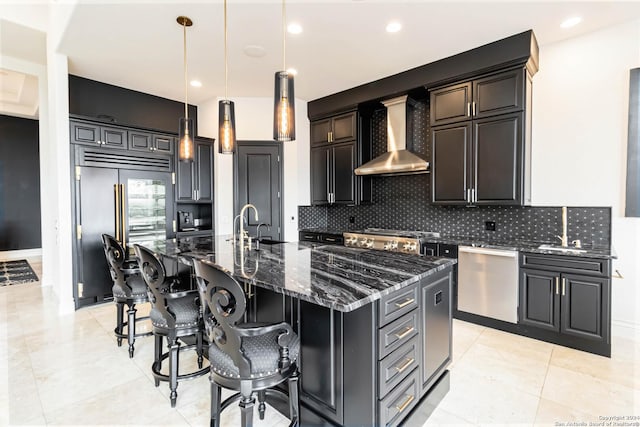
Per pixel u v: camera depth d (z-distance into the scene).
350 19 2.79
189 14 2.71
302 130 5.17
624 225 2.95
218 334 1.45
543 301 2.90
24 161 7.38
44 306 3.90
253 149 5.00
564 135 3.22
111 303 4.04
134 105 4.62
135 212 4.18
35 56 4.54
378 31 2.99
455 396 2.12
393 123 4.25
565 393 2.14
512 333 3.11
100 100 4.30
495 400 2.07
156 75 4.07
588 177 3.11
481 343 2.90
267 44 3.24
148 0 2.51
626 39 2.90
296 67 3.81
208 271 1.42
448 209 4.07
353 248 2.75
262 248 2.75
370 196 4.84
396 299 1.61
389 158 4.19
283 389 1.91
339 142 4.83
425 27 2.93
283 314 1.86
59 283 3.75
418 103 4.30
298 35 3.07
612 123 2.98
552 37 3.14
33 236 7.49
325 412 1.67
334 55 3.49
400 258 2.24
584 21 2.86
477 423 1.86
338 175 4.86
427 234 4.09
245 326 1.60
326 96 4.90
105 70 3.91
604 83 3.01
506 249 3.07
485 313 3.22
